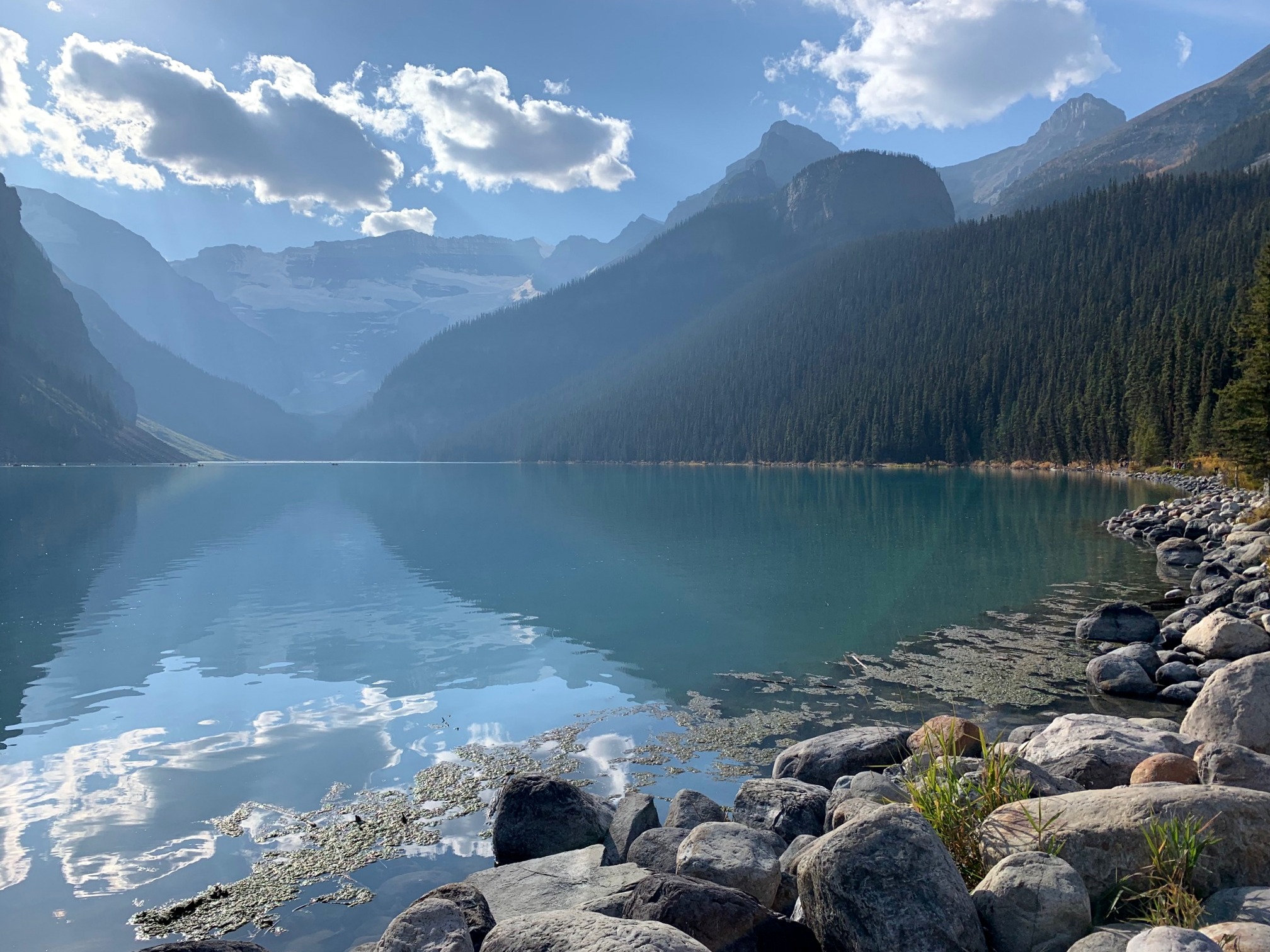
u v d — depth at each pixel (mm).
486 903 6066
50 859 8359
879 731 10383
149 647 17953
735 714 13141
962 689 14109
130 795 10094
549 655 17000
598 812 8719
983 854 5590
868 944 4488
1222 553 25594
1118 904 4949
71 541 38312
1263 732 8289
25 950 6727
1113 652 14539
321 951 6688
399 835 8961
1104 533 37094
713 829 6656
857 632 18688
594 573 27875
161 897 7605
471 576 27500
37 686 15031
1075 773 7977
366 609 22047
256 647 17922
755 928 5125
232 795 10086
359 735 12328
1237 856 4957
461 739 12148
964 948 4391
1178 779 6949
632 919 5109
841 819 6793
